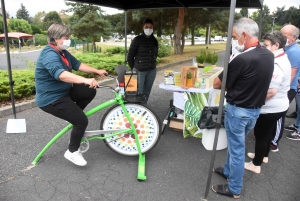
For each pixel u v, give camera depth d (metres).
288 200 2.40
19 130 3.72
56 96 2.51
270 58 2.04
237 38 2.06
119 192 2.46
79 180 2.63
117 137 2.96
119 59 9.51
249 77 1.99
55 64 2.31
